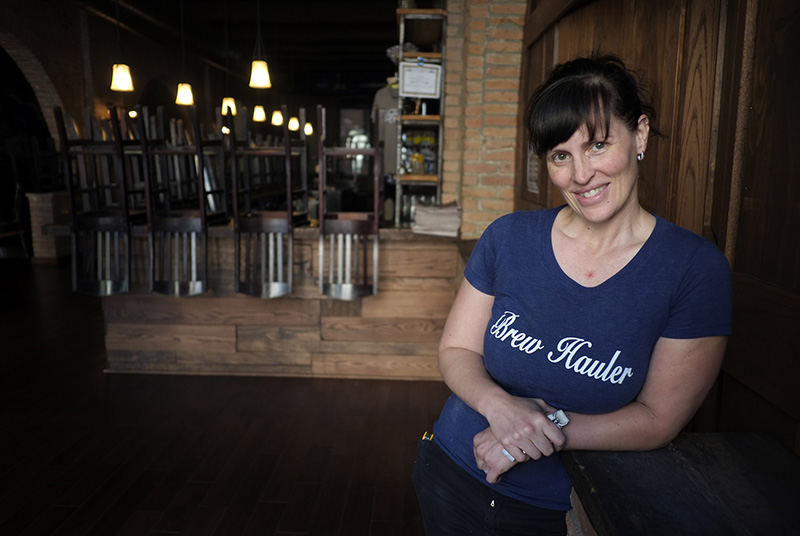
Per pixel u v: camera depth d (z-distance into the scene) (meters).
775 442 0.93
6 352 4.54
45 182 8.37
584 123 0.81
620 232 0.89
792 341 1.04
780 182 1.10
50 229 3.83
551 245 0.95
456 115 4.13
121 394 3.79
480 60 3.75
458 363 1.05
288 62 15.39
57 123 3.62
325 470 2.89
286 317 4.09
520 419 0.90
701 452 0.89
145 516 2.49
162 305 4.10
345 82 16.34
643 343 0.87
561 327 0.92
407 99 4.27
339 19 10.24
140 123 3.68
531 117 0.87
